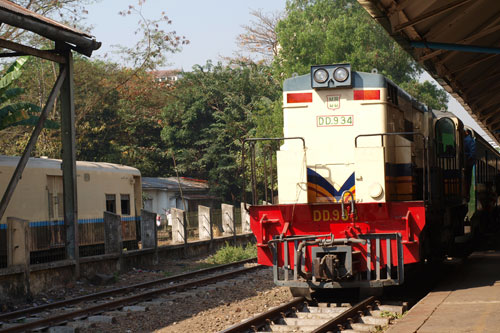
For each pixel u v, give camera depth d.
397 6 9.87
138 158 45.75
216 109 51.06
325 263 9.52
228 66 52.84
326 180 10.41
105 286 14.28
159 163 49.91
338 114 10.46
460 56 12.84
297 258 9.81
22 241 12.28
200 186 46.94
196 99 50.19
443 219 13.18
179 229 21.36
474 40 12.06
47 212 16.58
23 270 12.19
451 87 14.25
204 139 48.81
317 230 10.17
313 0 49.78
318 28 39.41
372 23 40.66
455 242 16.91
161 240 27.56
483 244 19.23
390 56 39.94
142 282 14.95
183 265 18.61
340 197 10.34
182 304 11.11
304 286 9.77
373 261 9.79
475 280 10.80
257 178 40.59
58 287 13.57
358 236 9.92
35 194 16.19
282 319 8.97
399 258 9.69
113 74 37.56
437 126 13.38
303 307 9.76
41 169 16.47
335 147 10.43
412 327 7.14
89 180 18.44
